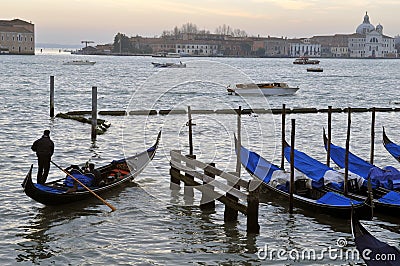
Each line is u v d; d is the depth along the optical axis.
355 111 42.84
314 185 16.59
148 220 14.95
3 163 21.14
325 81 86.44
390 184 16.27
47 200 15.46
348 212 14.55
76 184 16.16
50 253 12.76
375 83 83.31
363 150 26.77
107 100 49.72
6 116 35.12
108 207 15.90
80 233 13.95
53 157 23.11
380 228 14.58
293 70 125.88
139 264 12.27
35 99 47.59
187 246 13.29
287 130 32.28
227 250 13.11
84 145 25.78
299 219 15.15
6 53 189.38
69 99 48.97
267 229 14.42
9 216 14.98
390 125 35.81
